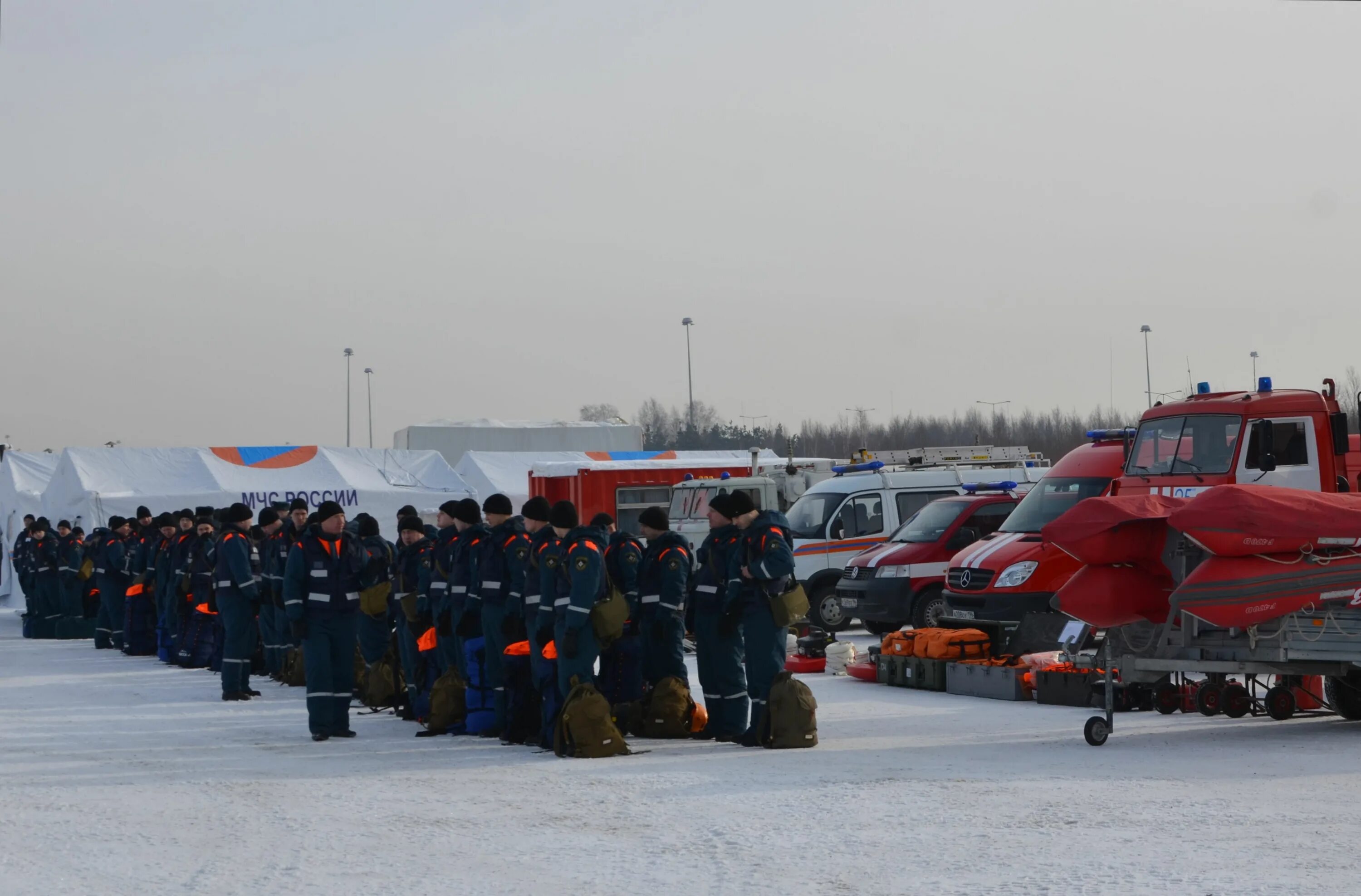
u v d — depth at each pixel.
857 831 7.07
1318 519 10.36
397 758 10.38
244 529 15.39
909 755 9.93
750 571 10.52
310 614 11.63
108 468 28.97
